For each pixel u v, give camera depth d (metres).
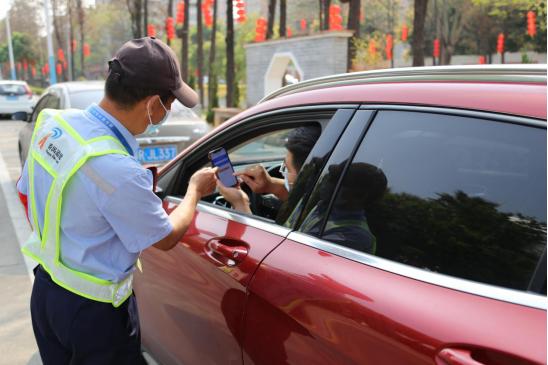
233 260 1.70
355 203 1.47
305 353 1.37
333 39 10.23
